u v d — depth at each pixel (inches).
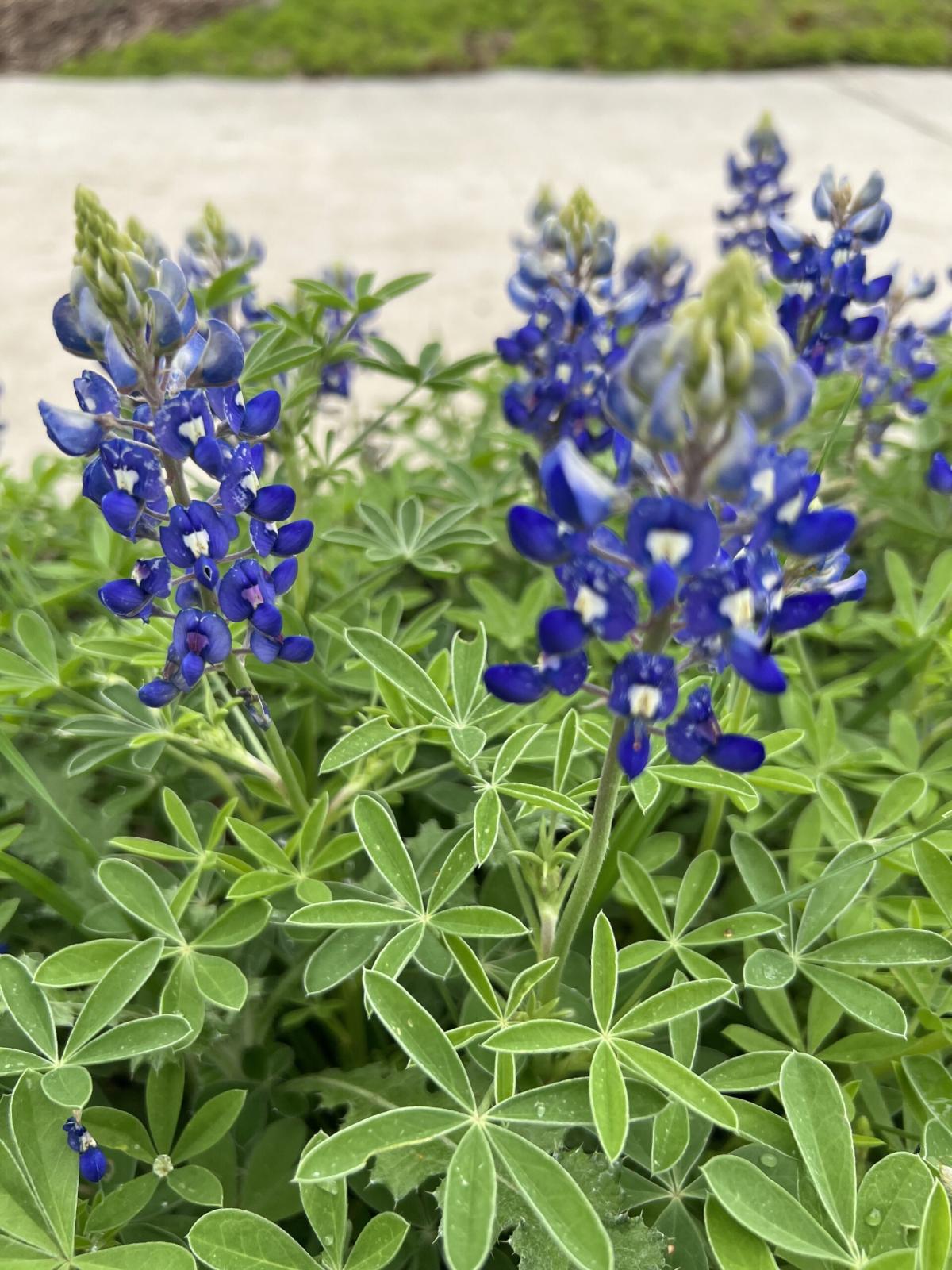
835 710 9.6
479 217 33.2
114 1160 6.7
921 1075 6.5
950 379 13.1
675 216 32.6
